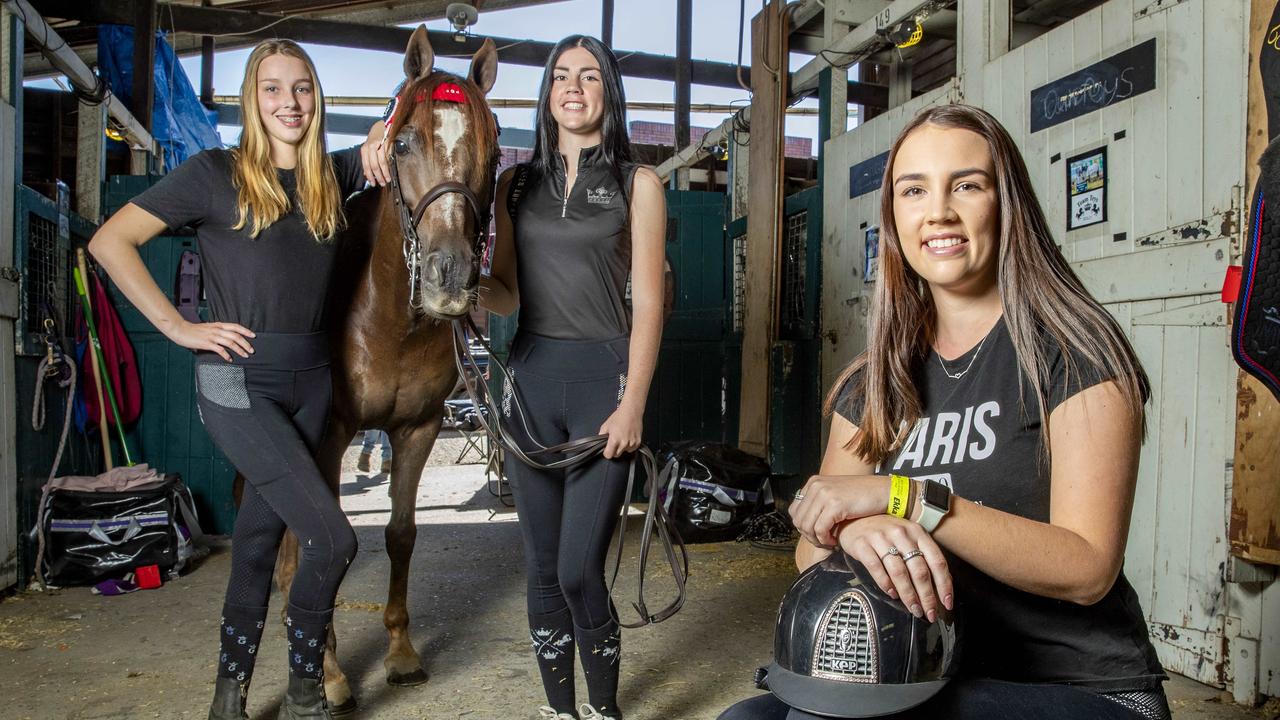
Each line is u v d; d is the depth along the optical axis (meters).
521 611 3.31
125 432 4.86
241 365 1.94
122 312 4.89
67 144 6.46
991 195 0.96
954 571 0.93
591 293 1.86
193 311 4.93
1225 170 2.33
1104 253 2.76
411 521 2.56
